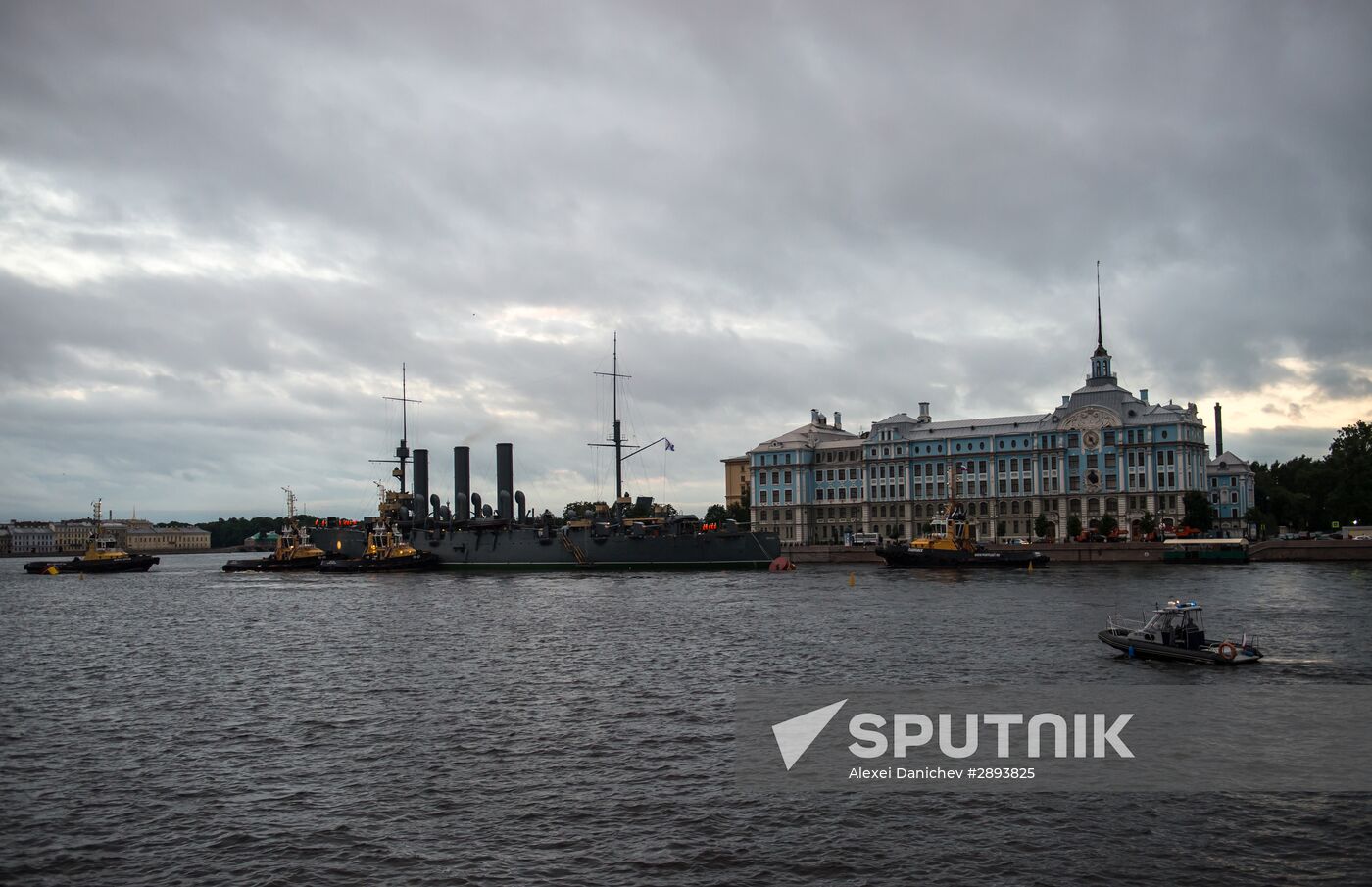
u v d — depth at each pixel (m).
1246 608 88.75
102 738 45.72
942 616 86.00
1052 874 29.69
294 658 68.62
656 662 63.53
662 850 31.44
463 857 31.05
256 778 38.94
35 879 29.89
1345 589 107.56
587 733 44.94
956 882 29.11
